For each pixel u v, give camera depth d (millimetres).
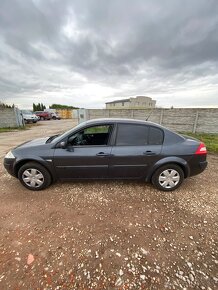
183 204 2986
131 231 2348
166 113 12273
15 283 1655
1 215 2689
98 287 1626
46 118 32375
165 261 1900
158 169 3322
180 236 2260
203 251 2031
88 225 2463
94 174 3359
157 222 2529
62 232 2326
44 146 3318
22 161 3348
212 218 2623
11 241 2168
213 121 10836
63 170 3316
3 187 3609
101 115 14688
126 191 3398
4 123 16547
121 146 3262
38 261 1892
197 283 1665
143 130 3326
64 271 1781
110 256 1957
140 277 1721
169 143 3311
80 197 3186
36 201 3070
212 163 5219
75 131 3299
